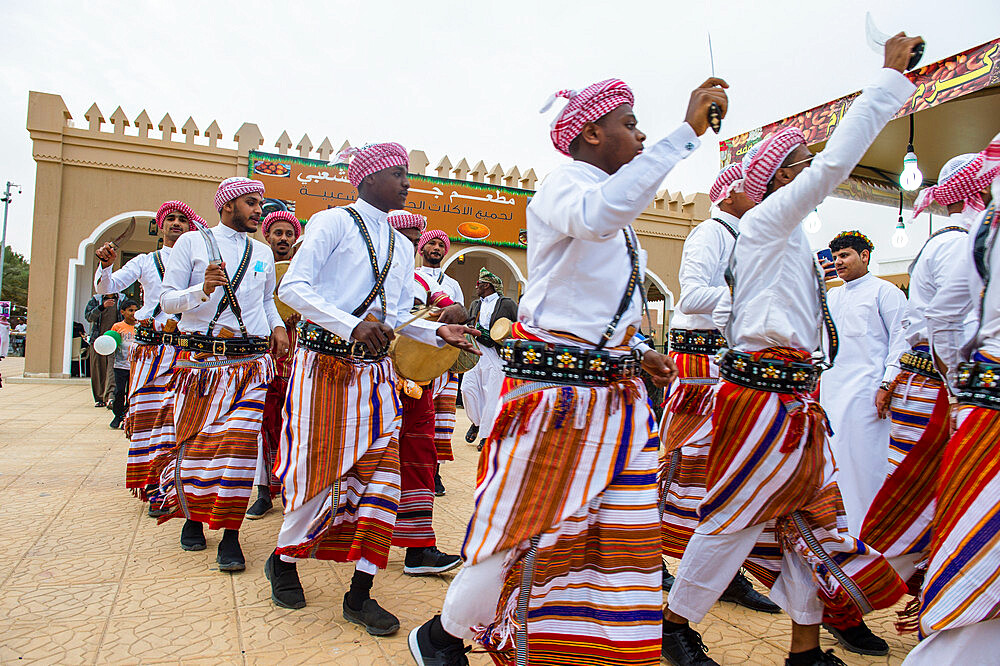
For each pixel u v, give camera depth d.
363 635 2.77
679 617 2.61
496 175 18.02
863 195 6.80
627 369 2.11
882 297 4.18
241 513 3.51
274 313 4.14
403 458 3.53
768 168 2.66
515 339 2.13
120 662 2.46
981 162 2.41
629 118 2.12
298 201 16.14
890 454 3.96
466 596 2.05
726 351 2.63
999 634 1.92
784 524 2.52
